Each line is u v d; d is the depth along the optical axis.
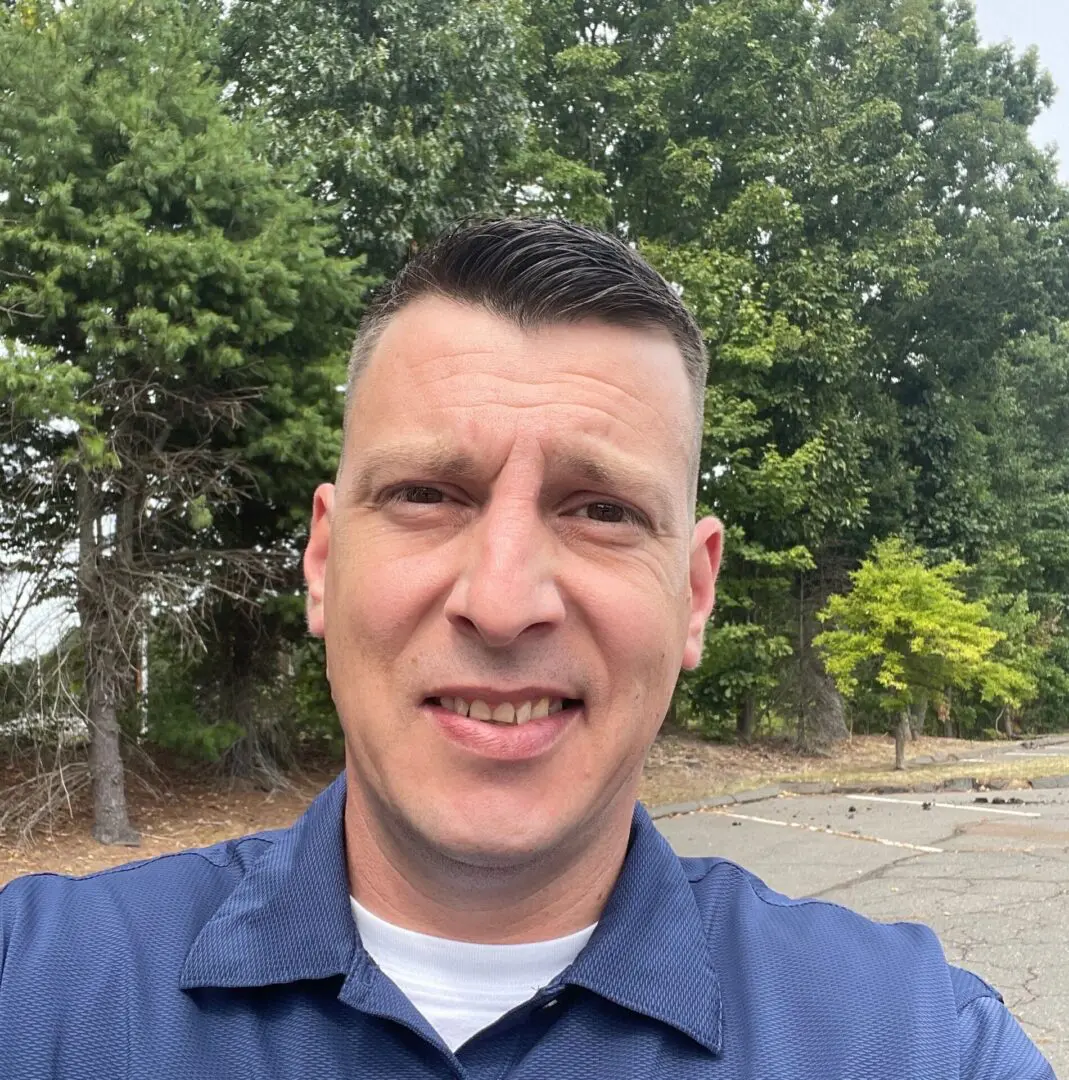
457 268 0.40
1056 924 1.65
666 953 0.38
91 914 0.41
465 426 0.38
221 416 2.57
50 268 2.20
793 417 4.51
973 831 2.53
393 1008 0.36
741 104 4.85
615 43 5.14
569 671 0.38
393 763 0.38
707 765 4.09
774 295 4.50
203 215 2.34
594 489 0.39
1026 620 5.89
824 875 2.05
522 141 3.58
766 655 4.45
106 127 2.22
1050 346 6.79
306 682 3.38
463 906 0.39
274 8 3.52
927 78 6.14
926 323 5.74
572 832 0.38
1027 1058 0.39
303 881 0.40
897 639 4.05
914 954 0.42
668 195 4.79
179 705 2.87
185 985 0.37
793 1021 0.38
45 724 2.37
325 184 3.20
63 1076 0.36
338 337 2.81
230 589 2.84
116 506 2.62
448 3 3.45
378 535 0.40
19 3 2.52
